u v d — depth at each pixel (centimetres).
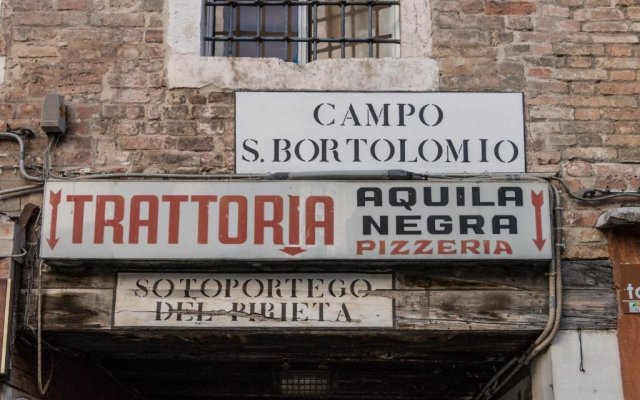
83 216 619
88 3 685
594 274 641
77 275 633
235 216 620
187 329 625
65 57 676
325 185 626
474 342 664
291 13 723
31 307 631
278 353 727
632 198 656
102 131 663
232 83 670
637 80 679
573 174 659
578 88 675
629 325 633
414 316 629
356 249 616
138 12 684
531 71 677
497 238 620
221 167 657
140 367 818
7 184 654
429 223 621
